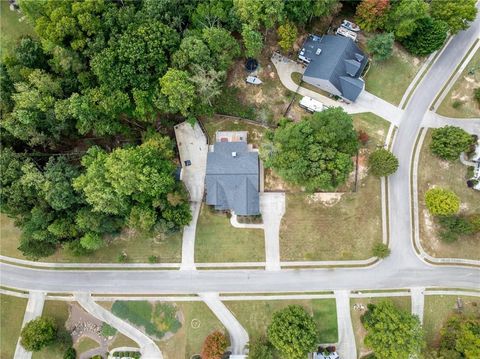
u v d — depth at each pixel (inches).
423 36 2810.0
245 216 2888.8
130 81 2544.3
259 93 2938.0
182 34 2726.4
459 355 2519.7
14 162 2610.7
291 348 2456.9
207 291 2901.1
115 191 2522.1
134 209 2630.4
